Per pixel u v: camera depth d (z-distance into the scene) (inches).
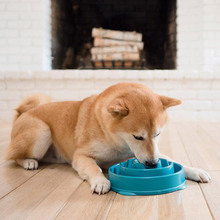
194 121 137.0
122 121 50.4
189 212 37.7
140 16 177.6
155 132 49.1
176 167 52.4
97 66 163.8
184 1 142.9
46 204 41.3
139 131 48.8
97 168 51.7
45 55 148.7
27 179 53.7
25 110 71.2
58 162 67.9
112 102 50.7
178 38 145.0
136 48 157.6
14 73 136.3
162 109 52.6
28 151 63.0
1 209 39.8
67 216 37.2
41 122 64.4
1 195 45.1
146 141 49.1
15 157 63.3
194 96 136.1
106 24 178.9
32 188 48.5
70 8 179.0
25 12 144.2
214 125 126.0
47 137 64.3
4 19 144.9
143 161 48.6
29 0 143.6
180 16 143.9
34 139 62.6
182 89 136.2
